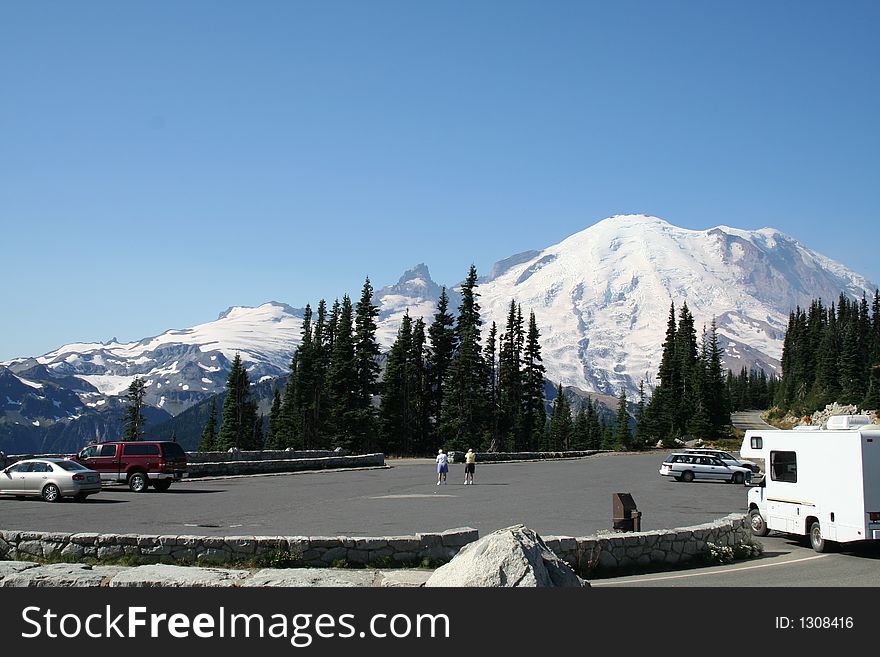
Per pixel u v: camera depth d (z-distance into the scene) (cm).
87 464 3278
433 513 2423
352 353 8831
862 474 1731
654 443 12012
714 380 12788
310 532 1912
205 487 3547
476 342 9319
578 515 2430
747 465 4519
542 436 11838
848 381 12125
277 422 9912
